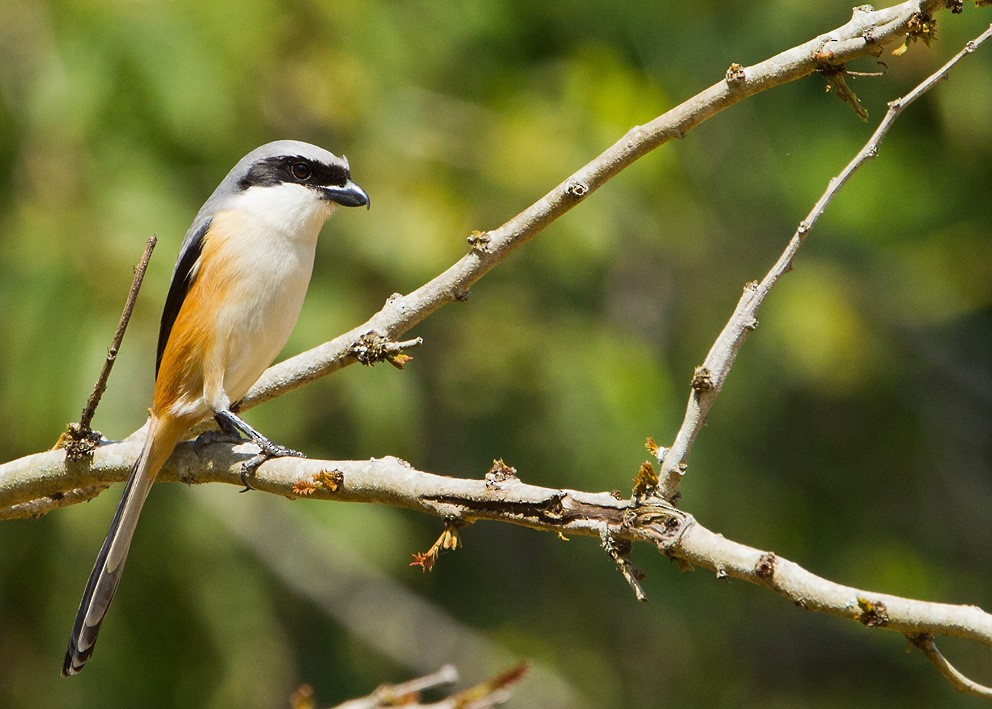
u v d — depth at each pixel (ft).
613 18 45.19
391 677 44.39
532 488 15.42
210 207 22.63
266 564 40.63
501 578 46.80
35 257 34.17
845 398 49.42
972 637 13.20
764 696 48.42
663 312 47.62
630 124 41.68
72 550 35.86
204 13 36.01
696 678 47.75
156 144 36.55
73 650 18.69
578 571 46.32
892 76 45.88
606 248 41.16
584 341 42.96
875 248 49.14
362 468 16.69
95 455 19.15
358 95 38.55
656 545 14.56
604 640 46.68
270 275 21.75
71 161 35.35
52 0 35.60
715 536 14.38
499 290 43.65
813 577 13.80
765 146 47.26
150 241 17.80
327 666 44.45
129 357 33.94
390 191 39.52
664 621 46.42
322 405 39.27
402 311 19.66
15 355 33.96
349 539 39.17
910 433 50.03
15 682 36.99
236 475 18.54
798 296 45.65
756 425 47.19
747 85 17.69
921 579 48.14
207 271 21.49
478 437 44.47
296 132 40.47
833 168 47.14
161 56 35.04
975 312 52.85
